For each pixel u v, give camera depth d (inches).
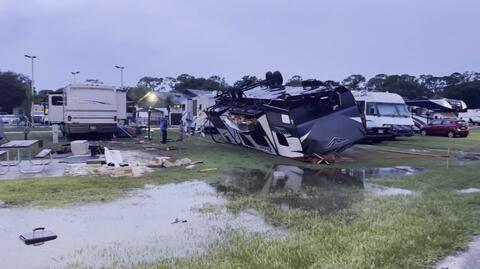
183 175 390.3
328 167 463.5
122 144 725.9
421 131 1142.3
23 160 476.4
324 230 206.7
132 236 204.1
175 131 1128.2
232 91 671.1
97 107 792.9
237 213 249.4
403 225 212.7
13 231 212.2
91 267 162.4
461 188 332.2
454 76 4101.9
